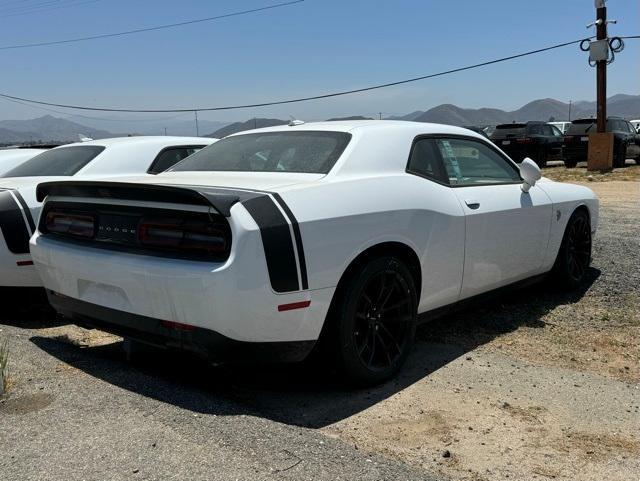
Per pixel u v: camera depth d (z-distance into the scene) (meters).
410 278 3.85
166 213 3.30
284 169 3.91
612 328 4.80
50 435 2.87
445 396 3.59
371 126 4.21
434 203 4.04
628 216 9.86
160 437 2.86
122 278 3.38
